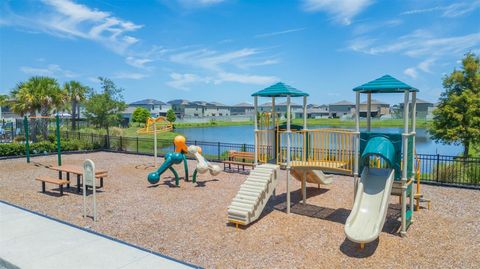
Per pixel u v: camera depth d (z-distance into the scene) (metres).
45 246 5.58
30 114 21.42
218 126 67.44
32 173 12.94
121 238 6.24
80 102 30.59
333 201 8.85
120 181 11.54
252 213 6.88
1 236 6.02
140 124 49.00
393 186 7.09
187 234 6.46
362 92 7.66
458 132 14.79
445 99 15.51
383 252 5.59
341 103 79.81
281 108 54.72
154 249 5.73
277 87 8.01
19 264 4.91
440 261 5.25
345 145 7.55
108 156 17.94
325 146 7.92
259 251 5.65
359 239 5.41
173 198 9.22
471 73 15.07
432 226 6.85
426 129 17.28
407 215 6.66
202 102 98.50
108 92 30.98
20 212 7.46
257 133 8.45
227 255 5.49
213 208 8.23
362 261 5.25
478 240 6.09
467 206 8.26
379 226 5.53
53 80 22.33
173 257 5.41
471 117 14.47
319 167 7.55
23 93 20.94
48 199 9.04
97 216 7.56
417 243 5.98
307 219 7.32
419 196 7.86
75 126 30.41
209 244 5.96
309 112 83.25
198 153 11.23
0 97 27.11
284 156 9.20
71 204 8.54
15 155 17.00
